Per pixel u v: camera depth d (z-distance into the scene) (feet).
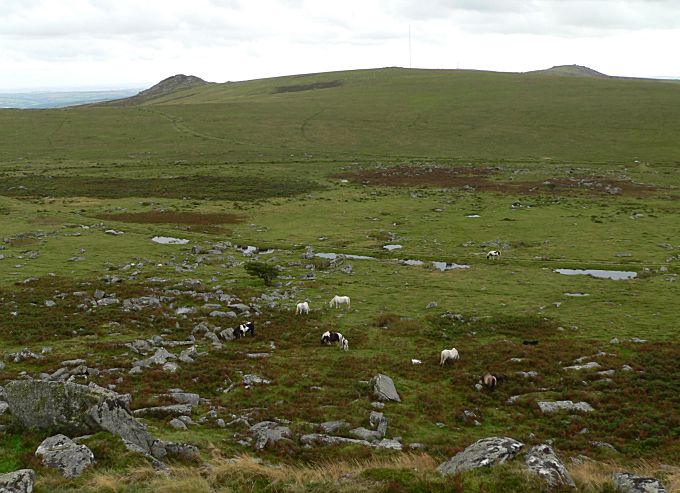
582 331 135.54
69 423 62.54
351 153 475.31
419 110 629.51
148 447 63.57
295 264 204.95
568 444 79.87
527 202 307.78
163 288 168.55
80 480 52.49
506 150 476.13
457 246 231.09
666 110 563.48
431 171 400.88
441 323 142.92
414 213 288.51
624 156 439.22
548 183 354.95
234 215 287.07
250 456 67.97
